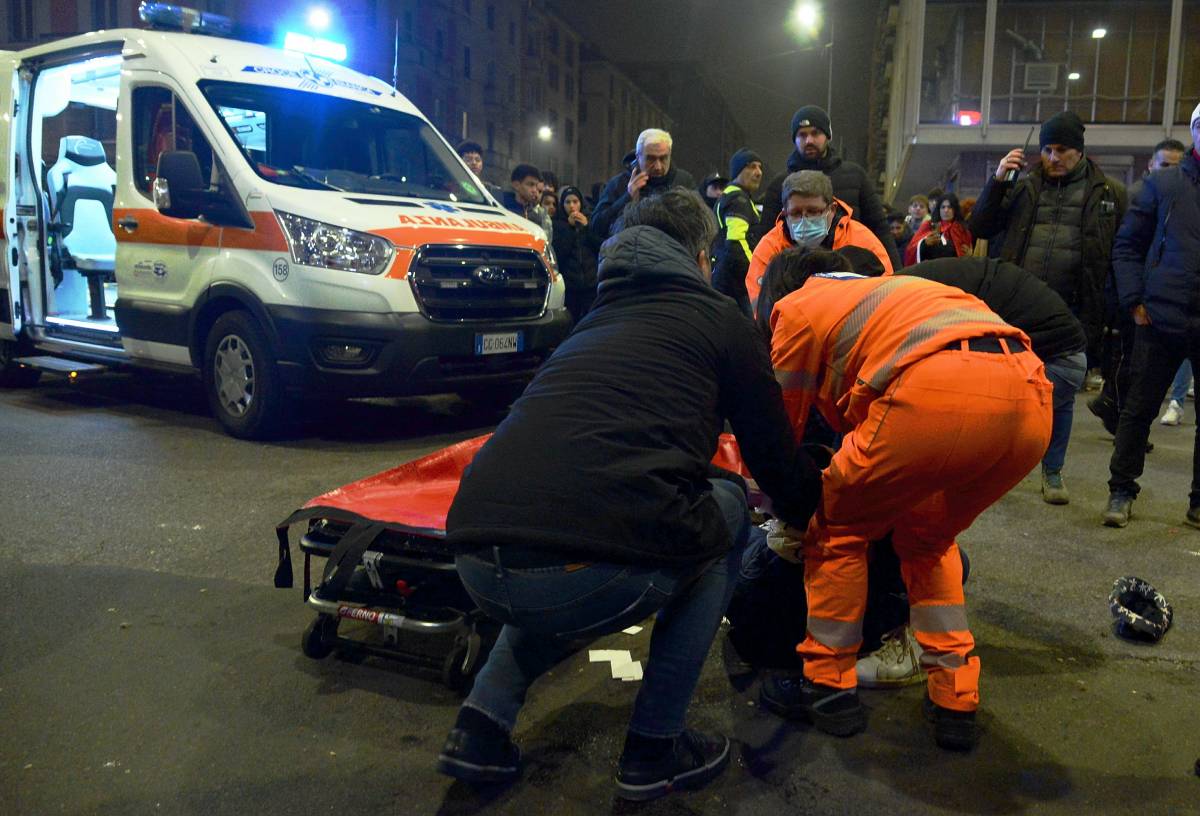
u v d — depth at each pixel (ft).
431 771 7.80
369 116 22.56
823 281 8.82
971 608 11.35
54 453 17.90
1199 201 13.89
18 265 24.26
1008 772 7.93
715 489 7.73
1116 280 14.74
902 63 78.48
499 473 6.84
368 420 21.98
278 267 18.45
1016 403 7.66
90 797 7.36
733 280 19.38
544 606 6.73
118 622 10.48
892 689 9.42
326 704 8.82
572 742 8.29
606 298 7.85
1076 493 16.52
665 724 7.39
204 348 20.21
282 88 21.39
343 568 8.96
